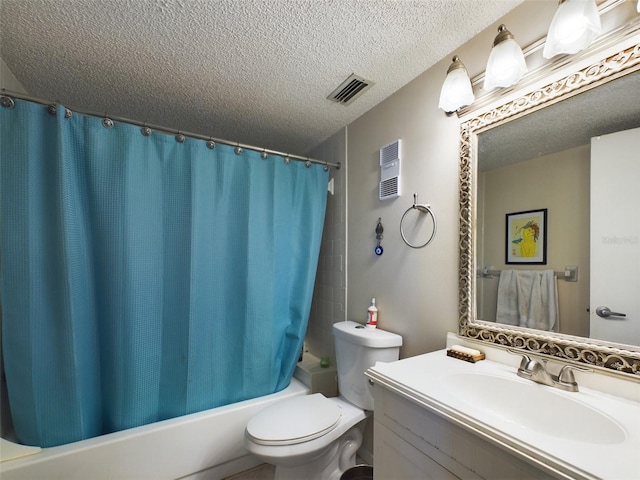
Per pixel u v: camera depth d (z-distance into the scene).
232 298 1.64
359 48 1.21
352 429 1.44
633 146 0.75
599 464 0.51
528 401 0.83
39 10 1.00
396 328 1.46
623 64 0.75
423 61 1.29
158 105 1.67
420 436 0.79
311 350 2.27
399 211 1.46
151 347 1.39
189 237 1.48
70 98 1.58
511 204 1.01
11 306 1.13
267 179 1.75
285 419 1.24
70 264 1.20
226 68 1.34
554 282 0.89
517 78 0.93
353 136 1.85
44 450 1.15
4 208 1.13
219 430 1.46
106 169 1.32
